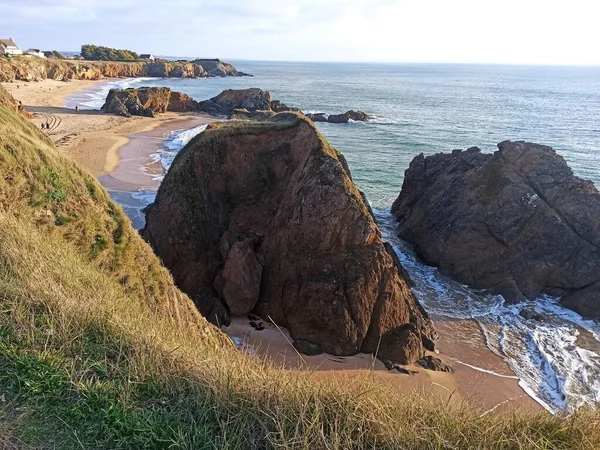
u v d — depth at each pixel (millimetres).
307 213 23391
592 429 6555
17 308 7359
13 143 13328
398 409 6523
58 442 5328
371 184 50875
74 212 13266
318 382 7070
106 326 7574
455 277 30578
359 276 21641
